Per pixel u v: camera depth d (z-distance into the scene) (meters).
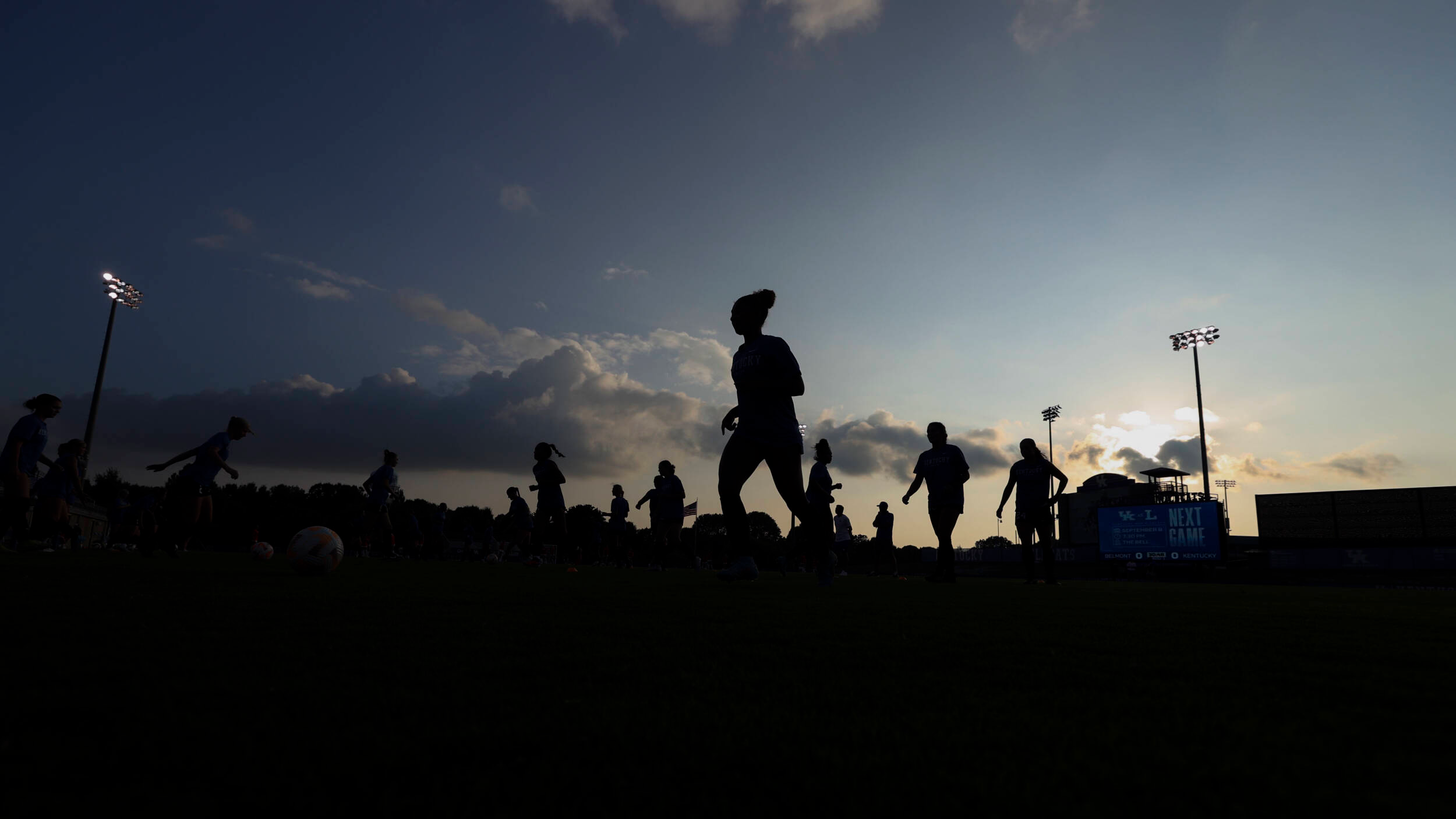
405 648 1.91
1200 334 45.31
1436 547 33.97
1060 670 1.80
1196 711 1.35
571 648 2.01
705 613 3.07
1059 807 0.85
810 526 6.25
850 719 1.27
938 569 9.78
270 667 1.59
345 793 0.86
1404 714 1.33
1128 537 33.44
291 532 93.12
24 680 1.38
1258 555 36.50
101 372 27.75
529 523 16.69
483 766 0.98
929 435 9.98
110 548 15.42
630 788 0.91
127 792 0.84
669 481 14.37
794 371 6.00
